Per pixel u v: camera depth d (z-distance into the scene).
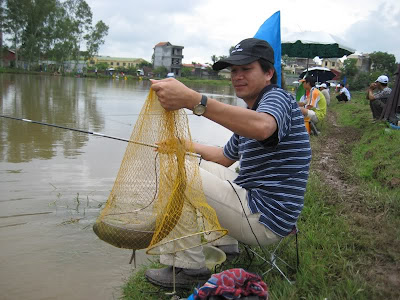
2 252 3.54
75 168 6.18
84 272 3.29
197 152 3.36
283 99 2.55
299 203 2.70
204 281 2.81
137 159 2.65
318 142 8.88
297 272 2.87
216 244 3.23
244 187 2.76
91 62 100.88
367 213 4.07
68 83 36.00
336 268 2.93
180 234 2.57
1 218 4.21
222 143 9.17
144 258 3.60
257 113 2.35
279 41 5.39
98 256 3.58
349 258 3.09
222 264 3.07
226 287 2.22
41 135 8.66
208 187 2.64
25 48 63.22
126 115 13.06
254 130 2.32
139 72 89.62
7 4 61.12
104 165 6.43
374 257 3.09
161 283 2.79
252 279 2.32
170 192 2.48
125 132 9.75
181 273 2.80
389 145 6.85
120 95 23.80
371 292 2.57
